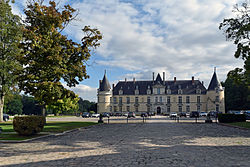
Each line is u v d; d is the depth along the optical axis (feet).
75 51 65.26
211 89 257.14
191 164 22.77
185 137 45.14
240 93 229.25
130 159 25.11
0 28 94.84
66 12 64.90
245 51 65.57
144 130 62.18
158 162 23.61
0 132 50.47
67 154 28.30
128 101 287.28
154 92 281.95
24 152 30.04
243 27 64.69
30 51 61.26
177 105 275.59
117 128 71.41
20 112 297.74
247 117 116.06
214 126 77.92
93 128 72.49
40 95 65.77
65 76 67.36
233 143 36.86
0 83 98.73
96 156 26.89
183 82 285.02
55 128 65.31
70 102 210.59
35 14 63.10
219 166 22.02
